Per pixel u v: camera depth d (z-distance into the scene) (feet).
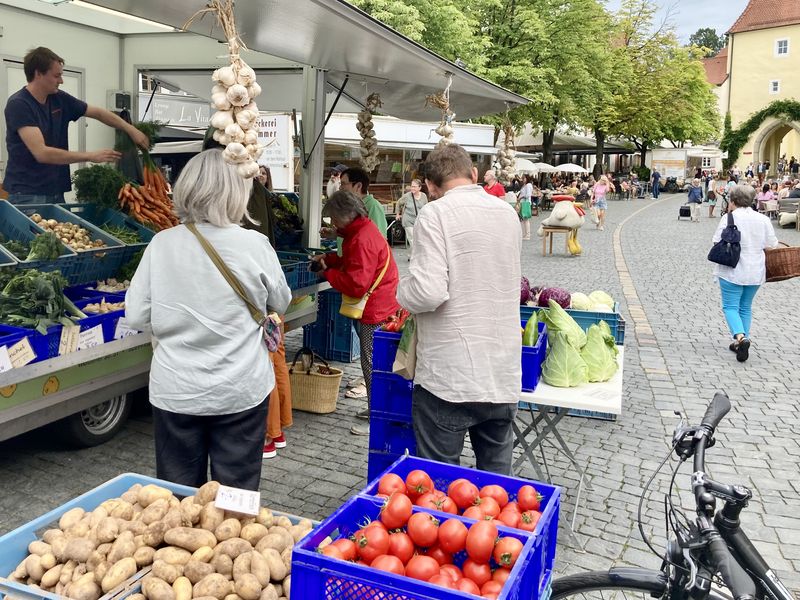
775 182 130.82
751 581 6.64
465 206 10.69
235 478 10.02
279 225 24.50
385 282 18.80
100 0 14.12
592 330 14.10
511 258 10.86
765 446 18.63
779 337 30.78
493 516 7.94
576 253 58.54
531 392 12.93
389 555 7.11
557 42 95.25
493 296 10.73
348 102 30.37
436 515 7.50
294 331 30.63
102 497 8.95
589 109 108.68
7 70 21.94
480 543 6.94
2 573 7.84
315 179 25.00
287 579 7.59
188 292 9.58
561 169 133.80
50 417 14.73
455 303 10.66
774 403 22.16
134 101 25.71
